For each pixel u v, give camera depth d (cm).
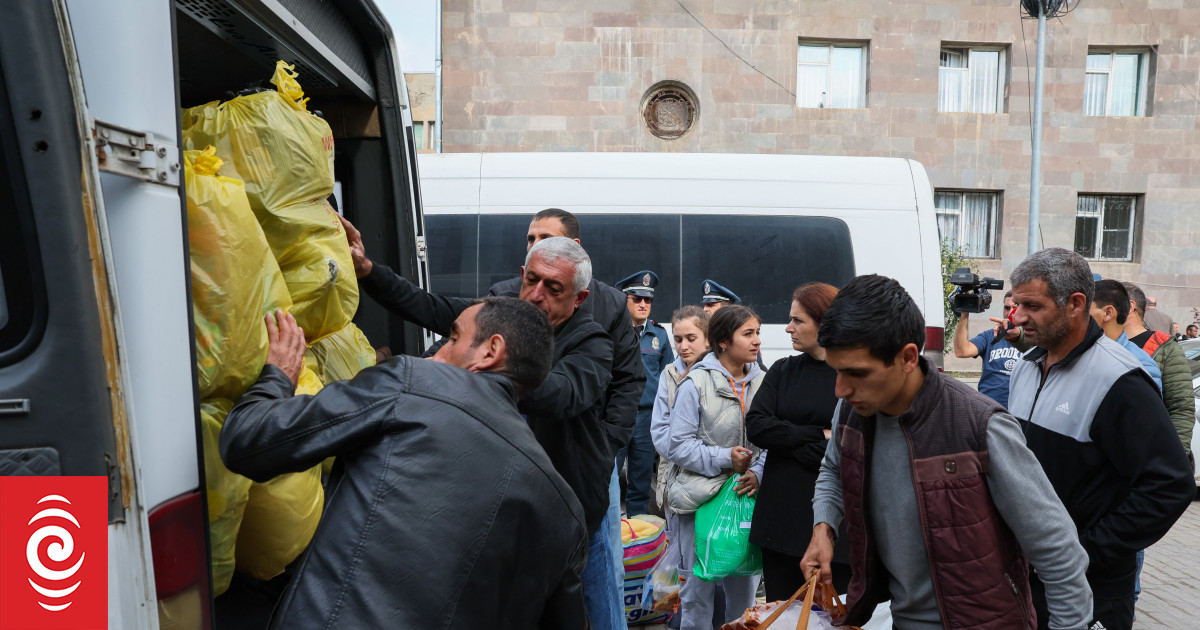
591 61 1516
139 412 125
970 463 186
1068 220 1628
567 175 649
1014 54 1598
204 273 155
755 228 651
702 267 647
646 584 379
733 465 327
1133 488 230
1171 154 1628
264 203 186
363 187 310
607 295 314
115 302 117
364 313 329
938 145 1588
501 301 185
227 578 168
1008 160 1602
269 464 152
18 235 112
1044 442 252
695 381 346
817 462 295
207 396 162
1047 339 250
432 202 640
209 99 273
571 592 173
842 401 231
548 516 163
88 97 122
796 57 1555
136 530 117
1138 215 1653
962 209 1633
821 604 225
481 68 1507
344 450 157
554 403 241
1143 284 1647
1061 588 186
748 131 1550
